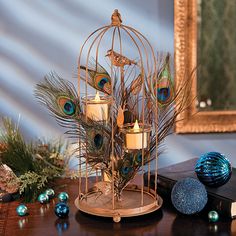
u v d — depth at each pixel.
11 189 1.65
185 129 2.10
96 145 1.49
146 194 1.60
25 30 2.02
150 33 2.06
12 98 2.04
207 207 1.54
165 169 1.71
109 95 1.56
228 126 2.13
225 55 2.09
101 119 1.51
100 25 2.04
